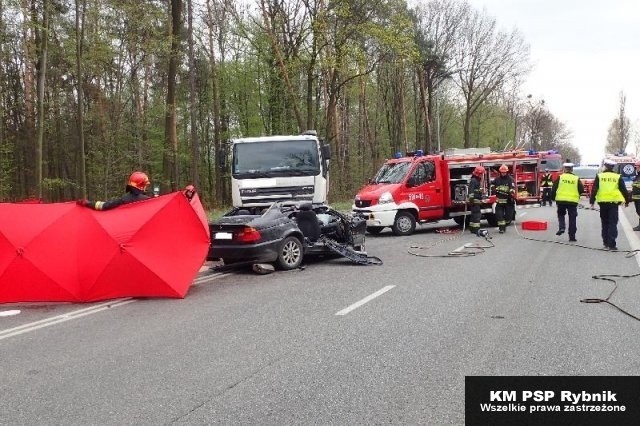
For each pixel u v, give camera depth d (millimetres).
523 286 8977
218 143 35312
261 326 6906
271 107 32125
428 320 6965
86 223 8875
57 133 33500
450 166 17750
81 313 8016
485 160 18281
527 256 12227
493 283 9281
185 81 36688
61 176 36500
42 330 7086
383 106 51000
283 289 9328
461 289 8852
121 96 28859
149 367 5465
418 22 48625
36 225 8758
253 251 10625
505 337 6152
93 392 4855
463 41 52969
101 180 27703
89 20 23500
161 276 8789
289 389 4781
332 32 28125
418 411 4285
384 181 17875
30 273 8555
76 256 8703
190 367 5422
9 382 5188
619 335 6148
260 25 29719
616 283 9023
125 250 8711
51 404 4621
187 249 9312
